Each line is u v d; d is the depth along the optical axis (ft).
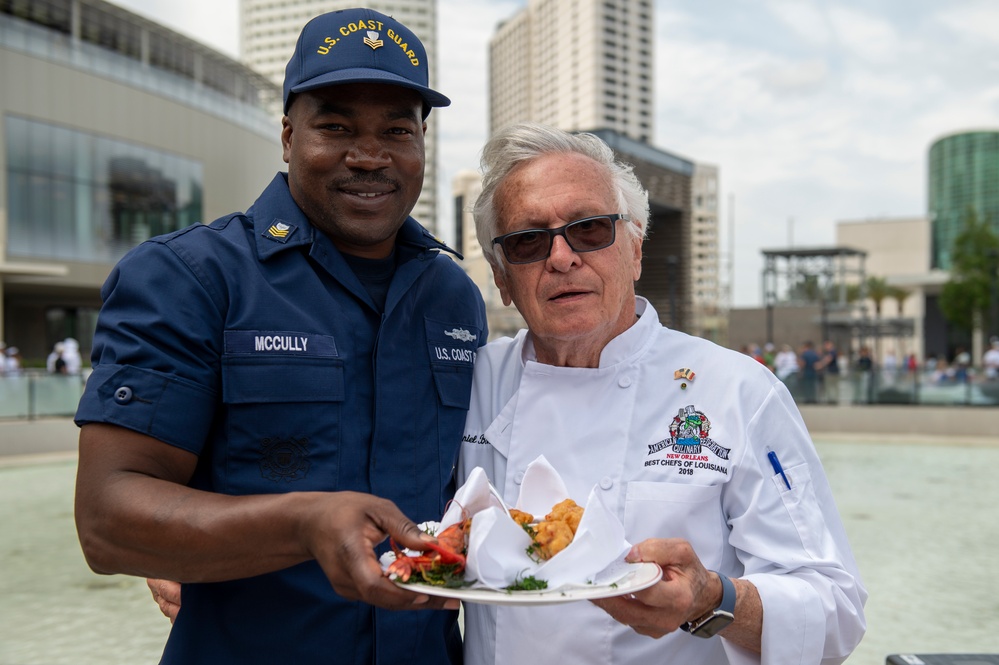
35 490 33.45
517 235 5.70
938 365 87.30
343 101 5.12
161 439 4.38
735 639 5.01
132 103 97.96
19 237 85.40
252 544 3.82
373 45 5.08
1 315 84.12
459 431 5.84
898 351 167.12
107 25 101.96
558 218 5.59
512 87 552.41
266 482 4.75
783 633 4.83
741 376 5.65
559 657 5.43
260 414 4.76
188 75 114.11
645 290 103.45
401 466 5.27
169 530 3.90
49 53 88.63
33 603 18.22
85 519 4.18
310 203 5.28
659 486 5.47
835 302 126.11
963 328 162.40
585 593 3.79
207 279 4.83
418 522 5.26
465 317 6.26
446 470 5.59
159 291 4.67
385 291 5.69
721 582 4.66
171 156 103.55
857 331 128.67
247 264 4.99
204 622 4.88
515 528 4.03
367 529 3.61
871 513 28.60
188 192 106.42
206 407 4.66
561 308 5.65
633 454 5.68
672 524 5.41
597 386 5.88
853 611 5.21
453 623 5.90
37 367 75.97
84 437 4.35
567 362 6.07
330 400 4.94
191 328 4.66
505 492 5.86
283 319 4.95
